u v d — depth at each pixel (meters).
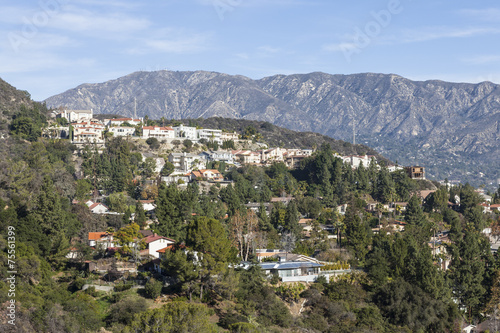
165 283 121.31
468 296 141.38
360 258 157.88
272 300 118.00
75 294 109.38
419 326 124.31
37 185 167.62
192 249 122.19
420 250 153.00
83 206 169.75
